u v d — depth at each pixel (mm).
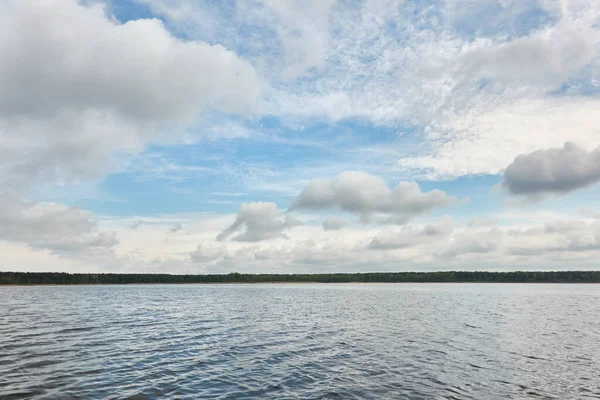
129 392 15516
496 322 40688
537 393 16031
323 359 22469
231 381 17500
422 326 37562
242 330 35031
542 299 81875
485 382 17609
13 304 68000
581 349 25891
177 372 19031
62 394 15109
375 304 68000
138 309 58438
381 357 23078
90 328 35625
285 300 81688
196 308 60750
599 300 79250
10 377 17625
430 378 18250
